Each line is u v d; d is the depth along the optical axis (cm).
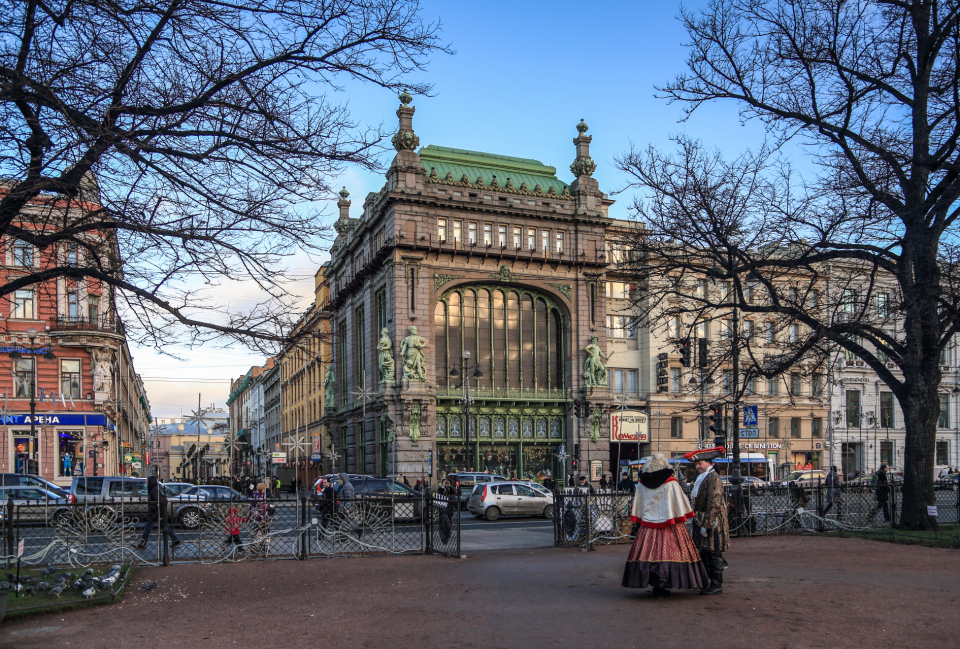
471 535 2514
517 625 950
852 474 5428
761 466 6106
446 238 5659
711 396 6072
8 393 4497
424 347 5425
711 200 2164
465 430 5250
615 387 6238
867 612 999
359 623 994
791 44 2156
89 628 998
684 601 1080
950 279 2058
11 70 995
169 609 1123
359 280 6366
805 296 2203
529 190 5962
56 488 2998
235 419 18250
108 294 1301
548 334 6012
